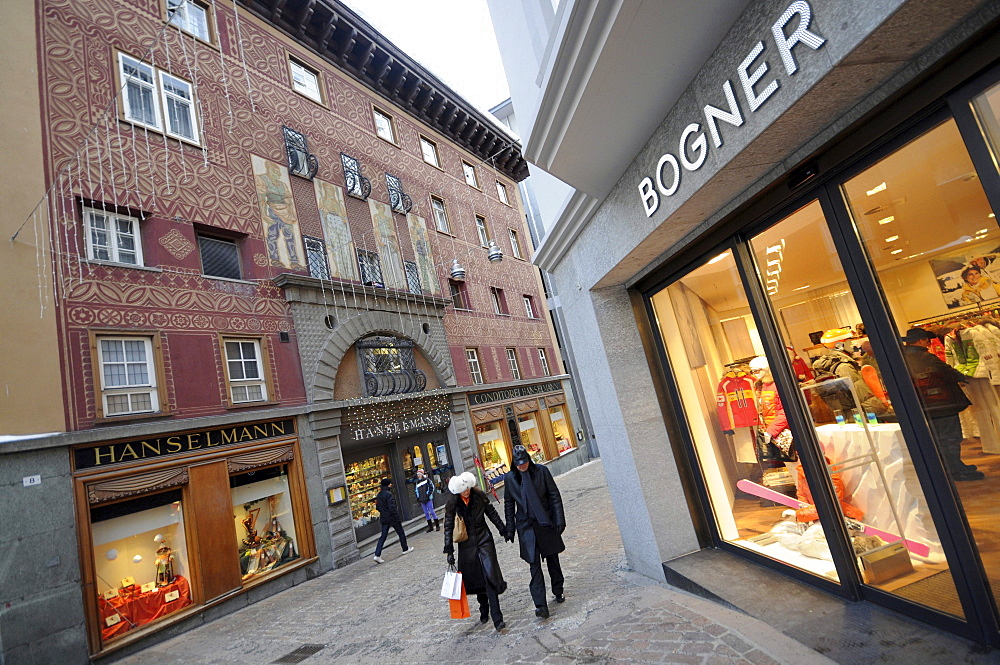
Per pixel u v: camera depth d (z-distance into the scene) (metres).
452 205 20.70
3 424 7.14
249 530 9.95
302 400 11.74
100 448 8.00
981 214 2.19
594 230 4.96
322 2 15.40
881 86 2.31
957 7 1.82
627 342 5.20
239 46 13.21
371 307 14.49
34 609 6.77
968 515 2.47
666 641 3.47
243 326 10.98
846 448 3.24
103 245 9.21
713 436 4.64
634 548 5.29
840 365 3.14
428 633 5.27
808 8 2.12
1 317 7.47
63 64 9.27
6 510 6.82
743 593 3.77
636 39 2.73
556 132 3.81
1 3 8.66
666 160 3.47
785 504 3.90
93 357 8.39
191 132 11.30
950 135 2.25
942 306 2.44
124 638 7.58
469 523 4.89
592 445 25.41
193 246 10.50
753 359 3.96
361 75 17.70
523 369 21.97
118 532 8.06
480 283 20.95
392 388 14.18
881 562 3.07
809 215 3.10
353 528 11.75
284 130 13.65
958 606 2.60
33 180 8.34
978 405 2.35
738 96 2.67
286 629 7.08
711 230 3.91
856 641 2.80
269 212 12.43
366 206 15.81
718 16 2.60
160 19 11.23
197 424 9.32
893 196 2.56
